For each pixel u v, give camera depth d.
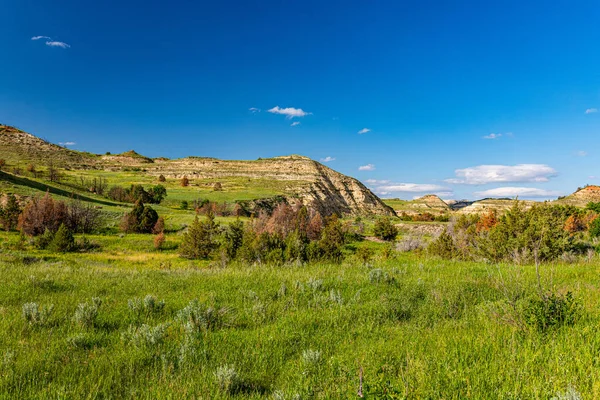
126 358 4.51
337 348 4.96
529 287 7.61
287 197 147.38
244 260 20.86
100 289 9.48
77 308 6.86
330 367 4.19
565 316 4.97
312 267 13.59
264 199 132.88
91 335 5.46
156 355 4.64
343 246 42.47
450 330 5.36
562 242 14.14
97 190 108.94
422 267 12.48
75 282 10.63
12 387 3.75
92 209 62.91
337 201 188.00
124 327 6.07
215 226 37.62
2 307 7.16
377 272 9.96
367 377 3.61
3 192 63.72
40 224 46.53
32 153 195.50
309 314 6.59
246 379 4.05
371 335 5.49
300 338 5.44
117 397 3.63
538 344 4.31
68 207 55.94
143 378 4.00
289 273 11.48
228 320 6.14
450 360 4.00
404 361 4.16
